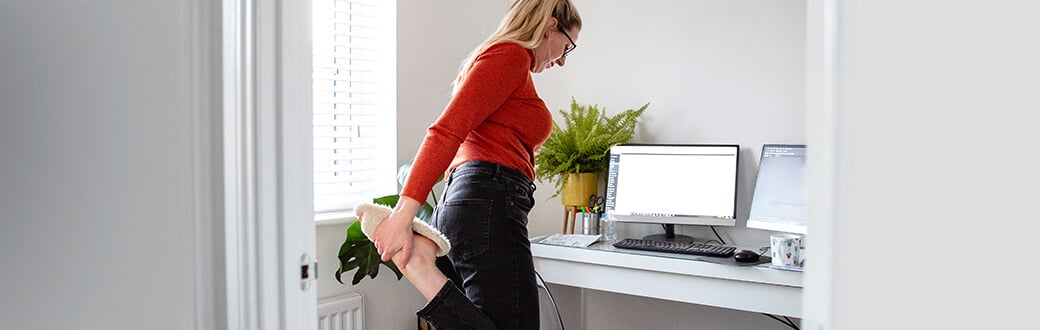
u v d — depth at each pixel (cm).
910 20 90
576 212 357
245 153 147
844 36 96
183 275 150
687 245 306
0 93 163
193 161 150
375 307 318
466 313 211
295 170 153
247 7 146
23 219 162
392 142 322
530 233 378
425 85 332
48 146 158
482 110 212
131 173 151
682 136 342
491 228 217
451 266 235
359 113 318
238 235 148
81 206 155
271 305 150
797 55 314
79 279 156
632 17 353
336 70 311
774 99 320
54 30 156
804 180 302
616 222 363
